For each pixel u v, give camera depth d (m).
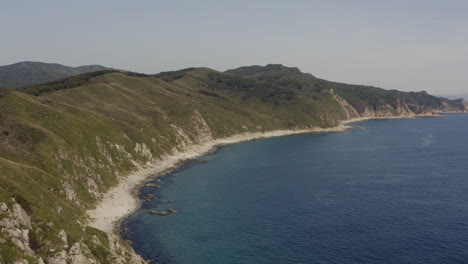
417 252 69.50
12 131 91.75
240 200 103.38
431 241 74.38
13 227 46.16
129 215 88.62
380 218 87.94
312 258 67.31
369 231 79.88
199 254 69.00
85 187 90.62
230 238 76.44
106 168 110.81
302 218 88.38
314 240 75.25
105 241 61.38
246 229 81.50
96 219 81.00
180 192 110.69
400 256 68.00
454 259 66.50
